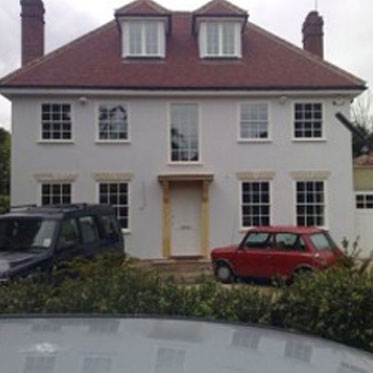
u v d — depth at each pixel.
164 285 6.46
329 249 15.12
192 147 22.08
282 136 22.03
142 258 21.47
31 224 11.41
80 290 6.17
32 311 5.87
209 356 2.31
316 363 2.36
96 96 21.58
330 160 22.03
